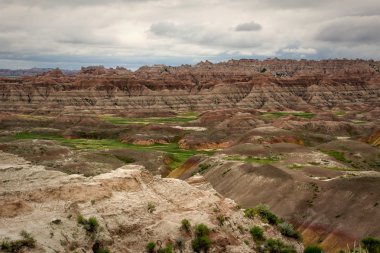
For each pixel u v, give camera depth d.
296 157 97.25
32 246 23.28
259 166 76.25
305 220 57.19
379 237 46.91
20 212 26.23
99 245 26.34
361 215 52.38
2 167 31.42
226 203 35.28
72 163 91.12
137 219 29.23
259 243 31.98
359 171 78.81
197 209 32.12
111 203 29.55
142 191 32.47
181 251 27.81
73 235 25.83
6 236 23.20
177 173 100.56
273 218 37.19
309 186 64.56
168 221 29.48
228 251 29.12
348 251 40.28
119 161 104.50
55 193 28.53
